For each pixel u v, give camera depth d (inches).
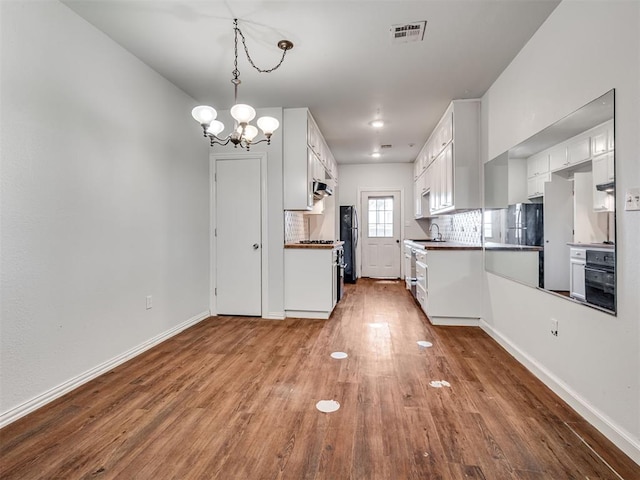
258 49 106.3
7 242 73.1
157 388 89.0
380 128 187.8
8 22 73.1
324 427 71.3
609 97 66.1
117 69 103.6
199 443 66.1
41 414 76.4
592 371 72.4
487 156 136.6
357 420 73.9
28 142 77.4
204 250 157.2
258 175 158.2
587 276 73.1
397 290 233.5
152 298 120.6
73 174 89.0
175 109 133.1
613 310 65.7
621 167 63.3
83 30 91.5
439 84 130.8
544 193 90.7
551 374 88.6
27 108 77.1
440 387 89.3
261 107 156.3
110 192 101.3
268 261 158.9
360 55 109.6
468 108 144.9
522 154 104.3
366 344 123.3
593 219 71.0
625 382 63.2
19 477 56.9
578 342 77.2
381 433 69.1
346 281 266.4
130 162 109.5
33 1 78.3
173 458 61.7
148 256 118.5
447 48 105.4
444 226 238.5
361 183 289.7
